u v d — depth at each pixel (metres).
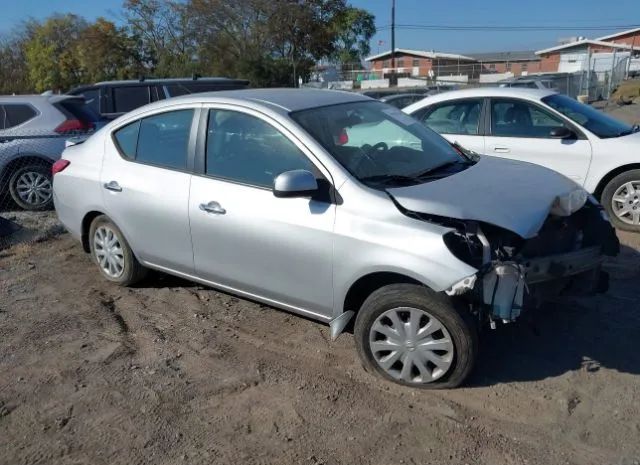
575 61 47.28
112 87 11.55
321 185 3.93
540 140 7.06
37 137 8.45
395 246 3.59
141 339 4.61
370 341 3.84
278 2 41.31
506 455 3.19
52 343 4.58
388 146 4.40
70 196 5.56
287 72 41.38
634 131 7.20
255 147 4.29
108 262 5.52
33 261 6.41
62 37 47.53
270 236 4.11
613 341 4.28
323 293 3.98
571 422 3.43
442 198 3.68
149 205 4.84
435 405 3.62
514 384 3.81
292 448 3.31
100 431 3.52
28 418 3.67
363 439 3.36
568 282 3.96
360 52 55.53
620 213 6.71
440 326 3.59
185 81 11.97
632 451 3.18
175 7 43.00
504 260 3.51
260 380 3.97
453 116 7.69
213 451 3.32
